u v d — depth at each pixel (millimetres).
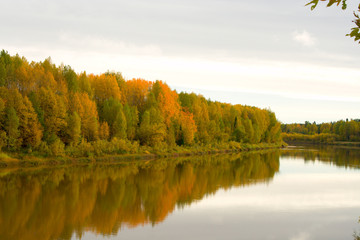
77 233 20766
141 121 77875
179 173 47500
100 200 29891
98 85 77562
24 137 51812
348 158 76750
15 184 36094
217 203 29578
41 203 28266
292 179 43781
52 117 54938
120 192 33531
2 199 29344
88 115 61969
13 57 67875
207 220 24188
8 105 51031
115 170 48562
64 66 68250
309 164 62406
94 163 55625
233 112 119625
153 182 39594
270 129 137750
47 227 21859
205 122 97812
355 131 184000
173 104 87062
